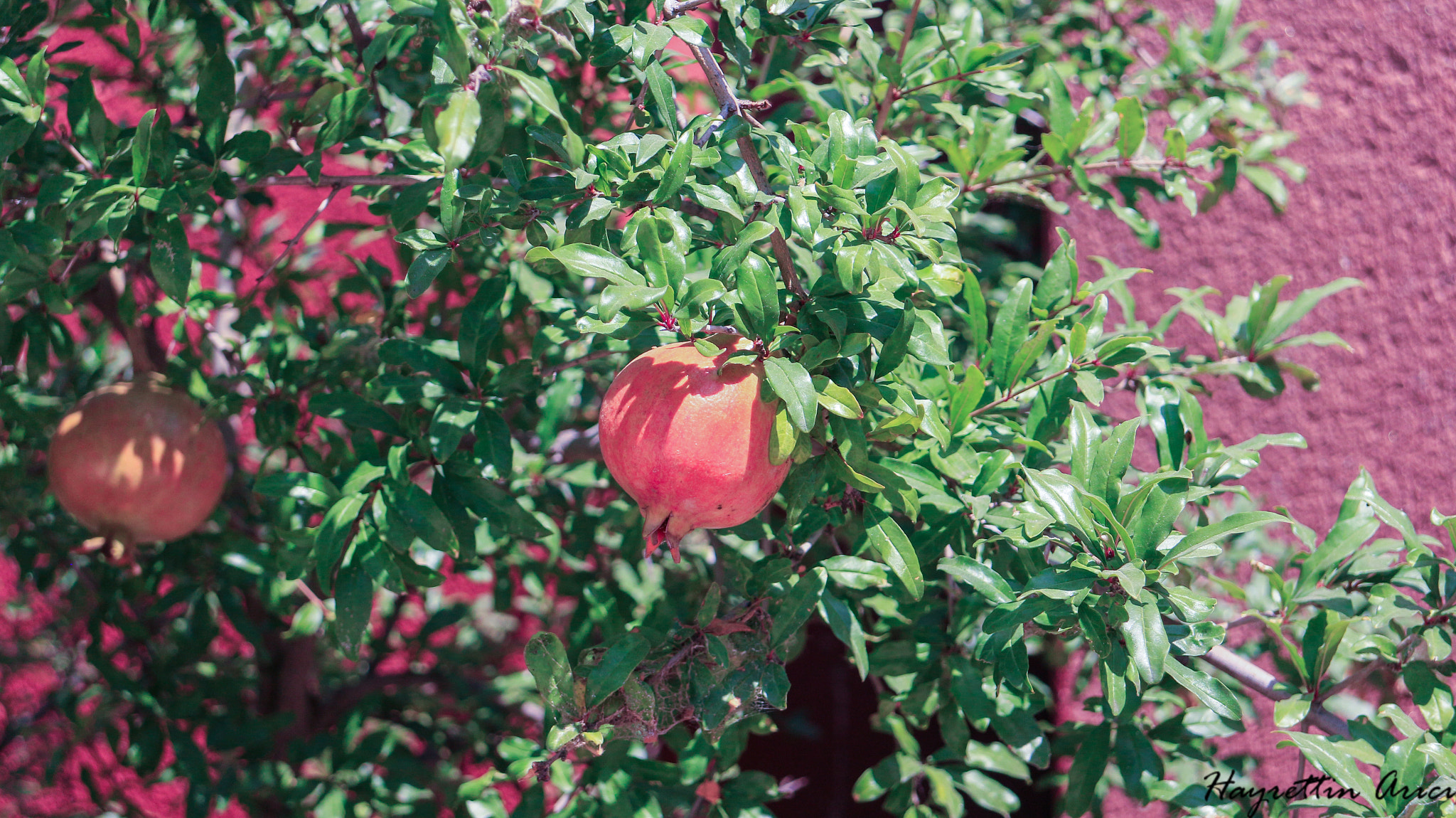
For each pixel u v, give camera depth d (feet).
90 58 12.20
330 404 6.04
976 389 5.28
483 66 4.34
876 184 4.83
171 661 9.89
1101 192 7.23
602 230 4.98
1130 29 10.78
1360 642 5.88
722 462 4.01
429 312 9.11
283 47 8.03
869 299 4.64
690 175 4.78
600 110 8.58
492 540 8.77
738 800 7.09
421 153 6.03
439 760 11.50
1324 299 10.78
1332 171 10.84
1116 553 4.51
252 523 10.68
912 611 6.62
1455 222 10.23
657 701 4.92
